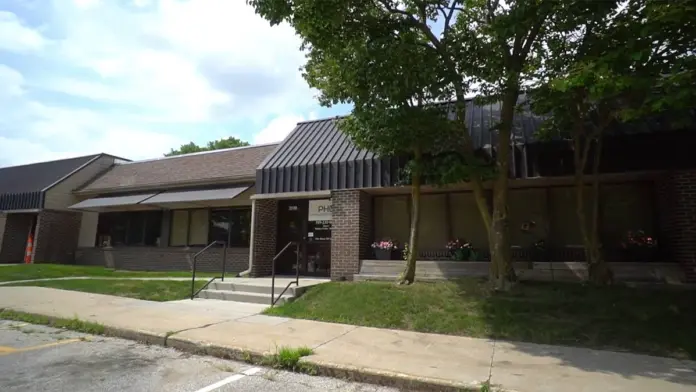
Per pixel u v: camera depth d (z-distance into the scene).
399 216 12.98
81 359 5.98
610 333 7.00
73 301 10.07
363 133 10.05
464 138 9.71
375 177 11.97
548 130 9.47
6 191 22.52
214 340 6.63
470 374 5.24
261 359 5.94
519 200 11.91
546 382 4.99
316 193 12.77
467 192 12.55
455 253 11.54
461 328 7.63
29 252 20.77
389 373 5.23
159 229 19.12
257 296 10.48
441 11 9.72
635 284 9.13
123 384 4.97
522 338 7.12
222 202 17.19
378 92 8.62
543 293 8.70
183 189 17.80
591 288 8.81
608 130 9.94
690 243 9.12
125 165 22.70
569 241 11.26
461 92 9.31
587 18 7.34
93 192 20.62
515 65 8.72
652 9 6.52
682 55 6.86
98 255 20.27
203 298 11.10
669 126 9.52
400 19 9.33
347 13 8.66
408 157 11.51
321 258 14.20
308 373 5.56
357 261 11.89
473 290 9.20
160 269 18.30
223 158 19.33
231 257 16.81
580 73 6.52
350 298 9.41
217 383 5.09
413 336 7.29
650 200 10.82
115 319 8.10
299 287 10.59
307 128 15.65
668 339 6.64
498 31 7.66
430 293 9.21
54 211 20.70
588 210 11.25
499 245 9.21
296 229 14.75
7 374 5.27
